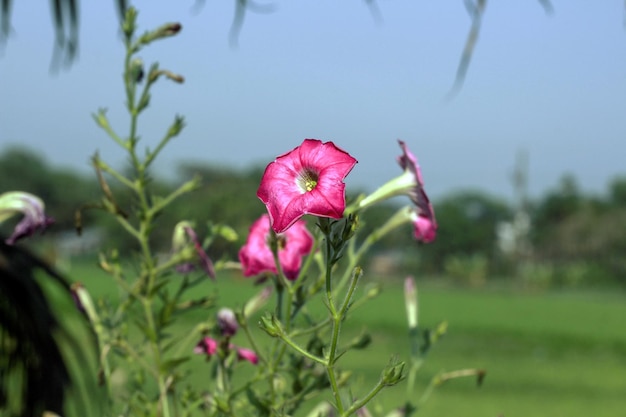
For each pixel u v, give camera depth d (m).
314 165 0.94
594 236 42.91
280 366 1.09
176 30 1.16
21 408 1.49
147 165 1.17
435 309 24.33
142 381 1.17
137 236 1.18
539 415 7.95
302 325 1.12
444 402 7.63
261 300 1.18
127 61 1.16
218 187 30.16
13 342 1.48
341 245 0.91
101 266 1.17
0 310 1.48
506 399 8.61
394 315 19.80
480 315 22.25
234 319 1.13
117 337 1.17
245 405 1.10
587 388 9.86
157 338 1.16
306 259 1.13
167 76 1.16
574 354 14.53
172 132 1.17
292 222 0.92
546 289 41.41
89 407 1.47
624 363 13.02
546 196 48.50
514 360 12.89
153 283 1.17
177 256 1.16
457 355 13.00
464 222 46.91
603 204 47.41
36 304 1.47
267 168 0.95
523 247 45.09
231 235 1.18
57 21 1.57
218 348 1.11
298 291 1.08
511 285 43.97
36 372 1.49
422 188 1.11
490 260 46.38
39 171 51.34
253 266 1.09
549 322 20.52
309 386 1.07
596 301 33.16
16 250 1.48
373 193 1.13
